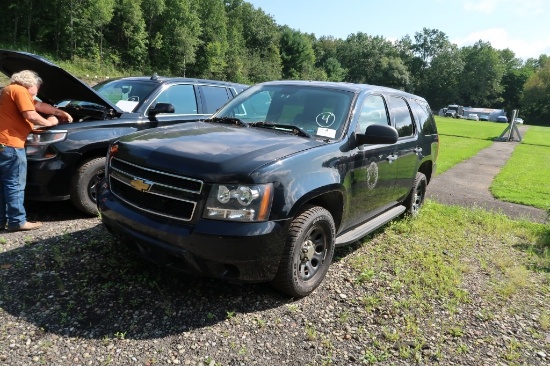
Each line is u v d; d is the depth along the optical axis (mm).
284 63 98312
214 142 3676
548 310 4047
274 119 4543
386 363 3051
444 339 3408
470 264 5000
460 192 10445
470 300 4082
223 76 80000
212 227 3123
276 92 4855
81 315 3262
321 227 3875
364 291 4055
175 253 3176
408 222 6277
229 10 96188
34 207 5793
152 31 69438
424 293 4113
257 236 3172
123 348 2939
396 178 5258
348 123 4281
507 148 24969
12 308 3277
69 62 52469
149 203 3398
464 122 57781
